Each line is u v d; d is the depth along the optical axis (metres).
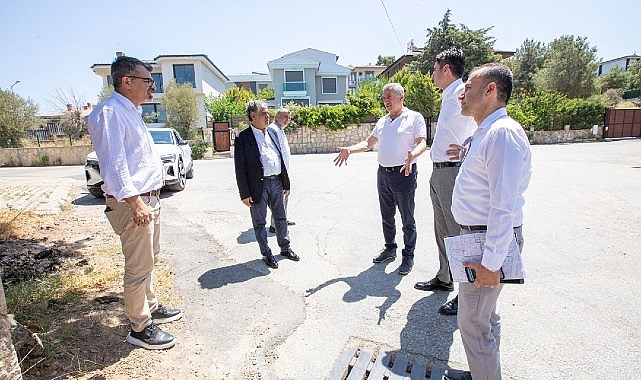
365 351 2.57
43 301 3.17
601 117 24.02
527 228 5.36
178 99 24.08
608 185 8.36
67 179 11.92
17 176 13.78
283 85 38.47
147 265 2.57
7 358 1.78
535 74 36.38
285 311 3.14
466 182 2.02
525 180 1.88
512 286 3.54
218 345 2.66
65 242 4.92
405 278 3.78
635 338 2.67
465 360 2.48
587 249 4.48
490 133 1.83
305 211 6.71
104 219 6.29
